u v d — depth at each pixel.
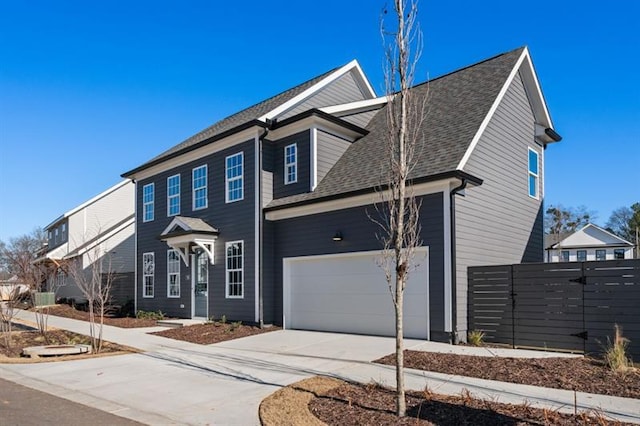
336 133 16.22
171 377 9.26
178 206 19.55
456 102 14.66
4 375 9.95
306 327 14.81
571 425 5.53
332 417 6.17
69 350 12.05
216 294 17.12
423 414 6.04
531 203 15.98
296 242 15.20
